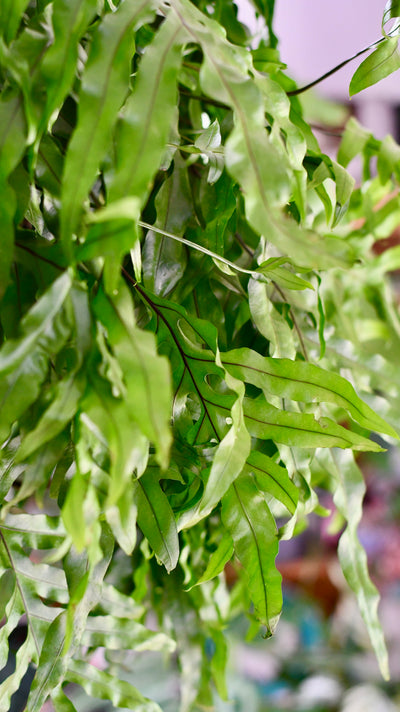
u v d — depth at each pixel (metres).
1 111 0.62
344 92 2.43
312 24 2.30
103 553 0.71
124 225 0.58
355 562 0.83
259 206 0.60
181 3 0.65
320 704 1.96
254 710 1.83
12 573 0.74
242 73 0.63
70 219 0.60
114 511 0.66
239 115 0.61
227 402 0.71
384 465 2.50
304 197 0.68
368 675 2.06
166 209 0.76
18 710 1.09
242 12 1.45
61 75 0.62
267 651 2.13
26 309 0.65
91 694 0.76
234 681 1.89
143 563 0.86
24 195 0.65
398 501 2.50
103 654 0.93
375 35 2.21
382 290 0.98
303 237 0.61
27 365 0.59
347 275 0.97
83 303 0.60
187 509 0.72
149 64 0.61
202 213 0.77
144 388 0.57
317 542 2.48
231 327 0.81
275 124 0.67
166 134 0.60
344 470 0.84
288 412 0.71
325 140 1.88
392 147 0.89
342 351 0.89
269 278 0.75
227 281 0.79
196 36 0.63
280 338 0.78
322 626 2.27
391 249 0.98
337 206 0.79
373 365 0.90
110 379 0.59
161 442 0.56
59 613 0.74
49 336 0.60
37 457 0.62
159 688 1.60
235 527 0.70
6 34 0.64
